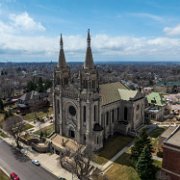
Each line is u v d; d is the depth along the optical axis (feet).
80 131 279.49
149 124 370.32
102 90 312.09
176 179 187.32
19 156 273.75
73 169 229.04
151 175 207.62
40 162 257.96
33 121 404.77
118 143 295.07
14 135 310.45
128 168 228.84
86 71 265.13
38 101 506.89
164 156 192.44
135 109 333.42
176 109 476.95
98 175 215.51
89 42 263.49
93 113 272.51
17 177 219.61
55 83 304.30
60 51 295.89
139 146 233.55
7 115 409.08
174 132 205.77
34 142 304.91
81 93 270.67
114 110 321.52
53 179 222.28
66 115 297.94
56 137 305.32
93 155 247.70
